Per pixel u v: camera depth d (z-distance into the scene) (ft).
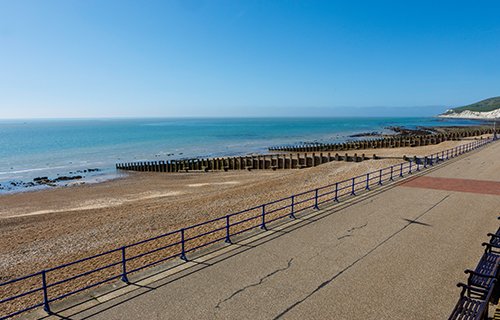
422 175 72.08
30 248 49.60
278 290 24.67
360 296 23.67
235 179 114.01
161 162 151.43
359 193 55.52
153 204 75.97
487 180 65.87
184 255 30.96
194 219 58.49
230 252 31.86
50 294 33.30
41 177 136.05
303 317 21.38
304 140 290.76
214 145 257.75
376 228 38.06
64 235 55.06
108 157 199.11
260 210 59.62
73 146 262.67
